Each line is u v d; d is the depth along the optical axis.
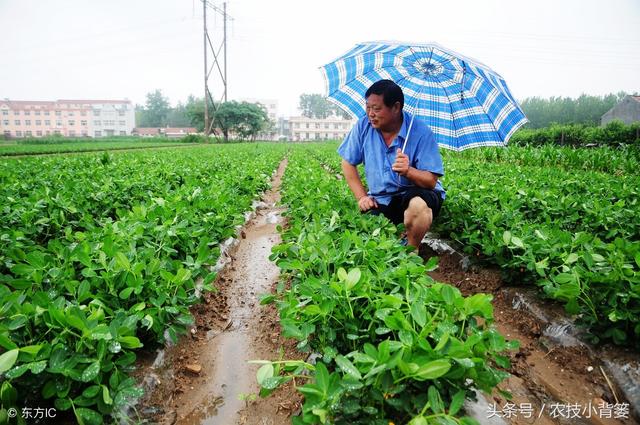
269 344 2.82
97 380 1.84
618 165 11.41
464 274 3.95
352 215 3.69
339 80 4.42
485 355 1.86
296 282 2.74
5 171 7.02
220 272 3.96
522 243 3.11
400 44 3.67
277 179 12.35
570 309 2.56
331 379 1.56
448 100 4.21
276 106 123.75
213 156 14.66
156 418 2.08
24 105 98.81
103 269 2.55
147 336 2.48
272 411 2.19
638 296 2.32
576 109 77.94
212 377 2.49
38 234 3.66
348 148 4.15
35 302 2.08
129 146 34.44
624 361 2.39
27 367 1.67
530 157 14.23
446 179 6.62
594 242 2.96
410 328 1.75
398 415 1.76
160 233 3.21
